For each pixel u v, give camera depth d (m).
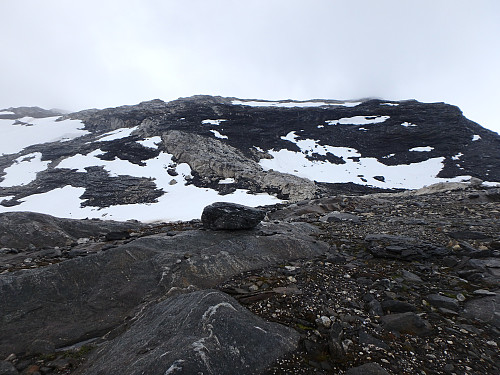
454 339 4.42
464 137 76.88
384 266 7.16
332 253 8.27
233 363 3.73
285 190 49.62
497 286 5.84
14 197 51.53
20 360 4.58
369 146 77.00
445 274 6.59
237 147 72.38
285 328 4.66
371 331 4.63
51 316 5.54
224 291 6.15
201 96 135.38
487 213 11.21
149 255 7.51
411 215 12.13
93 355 4.52
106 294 6.19
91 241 10.70
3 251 9.30
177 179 57.00
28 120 129.25
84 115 120.31
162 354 3.68
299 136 82.19
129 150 69.06
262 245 8.36
